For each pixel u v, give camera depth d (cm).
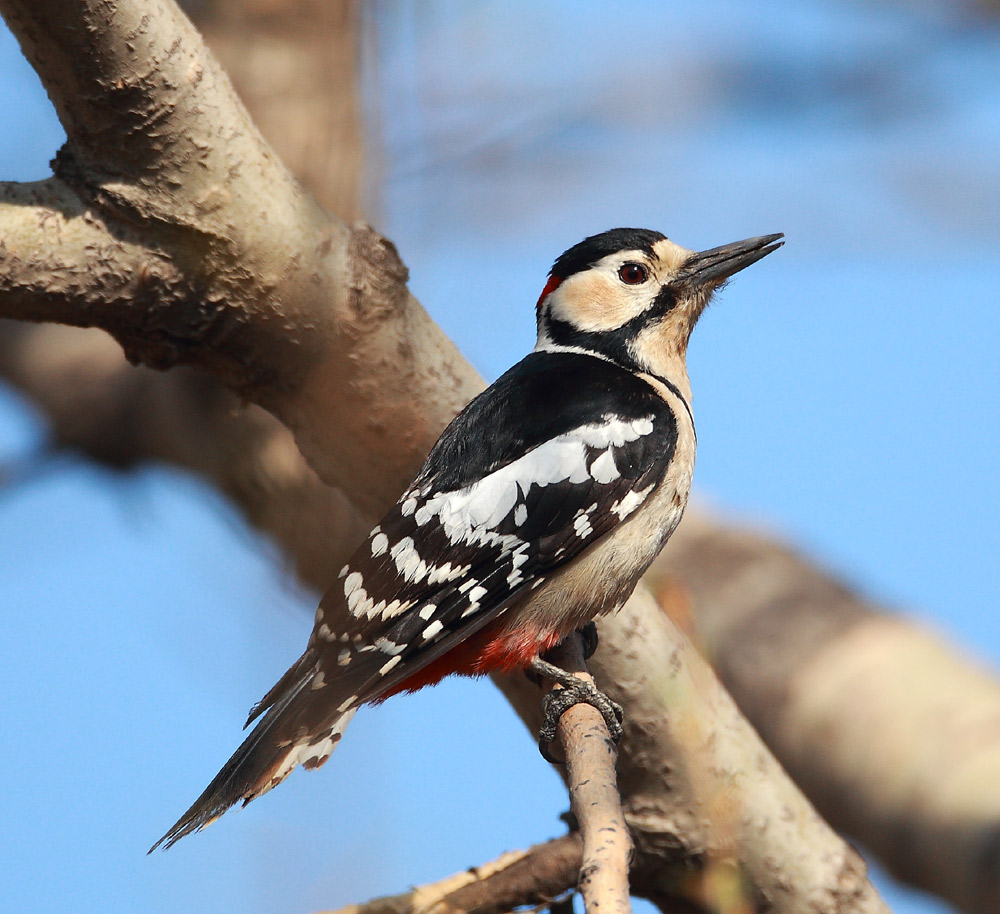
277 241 928
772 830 1013
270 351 966
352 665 977
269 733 921
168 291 938
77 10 849
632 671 1012
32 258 916
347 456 1020
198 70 898
